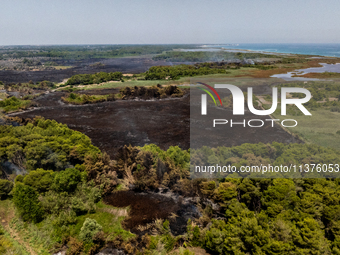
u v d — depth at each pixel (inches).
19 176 1266.0
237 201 1048.2
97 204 1227.9
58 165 1370.6
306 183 1099.9
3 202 1212.5
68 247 975.6
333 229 913.5
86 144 1573.6
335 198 973.2
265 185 1067.9
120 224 1106.7
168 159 1385.3
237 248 852.6
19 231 1041.5
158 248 949.2
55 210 1112.8
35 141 1480.1
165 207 1211.2
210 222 1053.8
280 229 836.6
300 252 780.0
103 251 963.3
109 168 1406.3
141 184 1328.7
